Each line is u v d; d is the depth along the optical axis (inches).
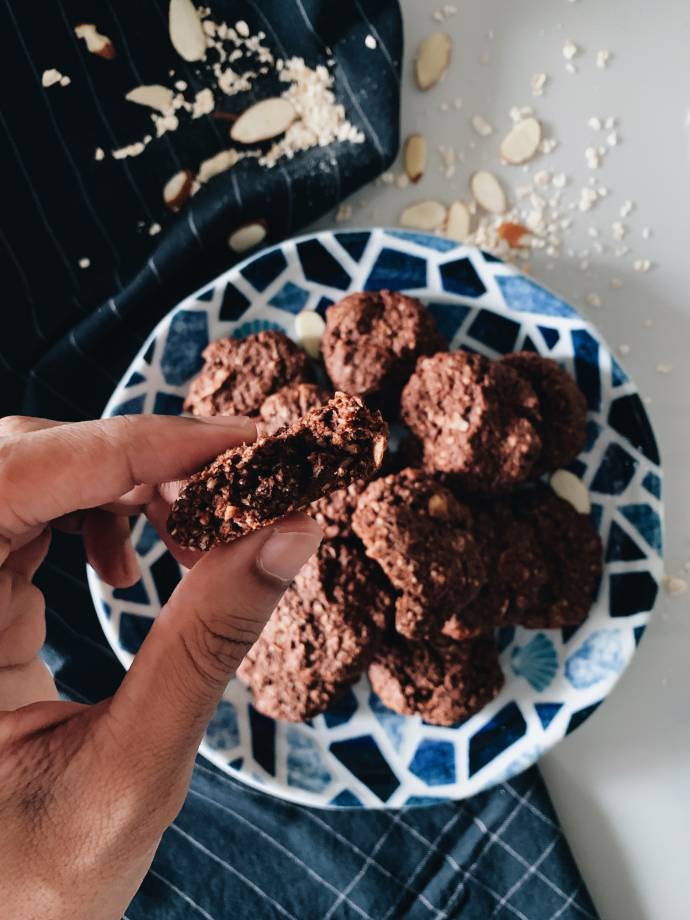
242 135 11.8
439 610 10.1
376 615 10.5
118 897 7.4
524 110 12.2
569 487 11.6
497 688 11.2
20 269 11.7
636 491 11.5
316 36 11.7
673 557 12.2
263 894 11.5
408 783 11.3
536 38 12.2
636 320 12.3
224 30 11.8
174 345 11.4
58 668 11.6
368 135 11.7
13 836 7.1
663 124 12.2
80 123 11.7
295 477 7.2
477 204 12.3
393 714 11.5
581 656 11.5
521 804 11.6
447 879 11.5
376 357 11.0
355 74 11.7
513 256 12.3
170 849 11.6
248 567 7.1
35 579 11.6
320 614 10.4
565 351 11.7
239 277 11.4
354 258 11.6
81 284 11.8
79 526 9.8
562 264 12.3
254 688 11.0
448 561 10.1
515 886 11.5
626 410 11.5
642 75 12.2
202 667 7.1
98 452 7.5
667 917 11.8
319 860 11.6
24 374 11.9
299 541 7.1
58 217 11.7
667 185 12.3
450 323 11.9
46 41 11.5
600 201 12.3
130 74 11.7
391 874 11.5
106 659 11.7
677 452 12.3
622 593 11.5
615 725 12.1
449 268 11.6
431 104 12.2
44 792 7.1
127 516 9.9
